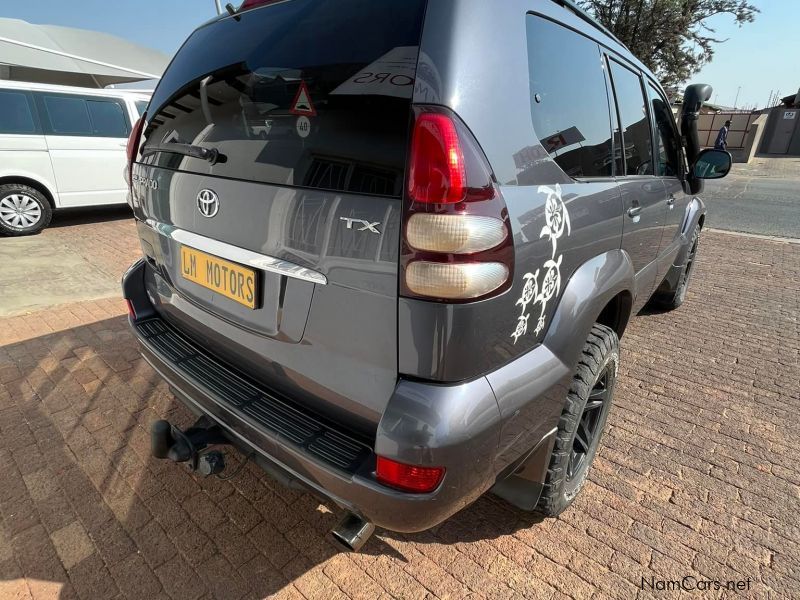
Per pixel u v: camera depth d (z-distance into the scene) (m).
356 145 1.23
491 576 1.78
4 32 11.19
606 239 1.86
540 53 1.53
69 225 7.31
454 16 1.20
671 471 2.30
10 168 6.40
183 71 1.84
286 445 1.38
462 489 1.28
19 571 1.75
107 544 1.87
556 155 1.56
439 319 1.16
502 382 1.31
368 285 1.24
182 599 1.67
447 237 1.12
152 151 1.93
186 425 2.55
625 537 1.94
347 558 1.84
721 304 4.55
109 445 2.39
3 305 4.10
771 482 2.24
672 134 3.04
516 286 1.30
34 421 2.55
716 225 8.46
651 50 20.25
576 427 1.76
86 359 3.19
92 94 7.06
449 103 1.16
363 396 1.34
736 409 2.82
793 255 6.41
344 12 1.32
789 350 3.59
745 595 1.71
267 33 1.51
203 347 1.90
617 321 2.36
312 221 1.32
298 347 1.45
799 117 25.77
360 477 1.27
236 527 1.95
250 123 1.46
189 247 1.77
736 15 19.80
